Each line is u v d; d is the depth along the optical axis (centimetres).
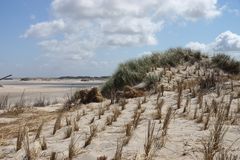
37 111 1260
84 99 1384
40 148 600
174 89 1430
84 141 648
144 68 1816
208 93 1184
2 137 725
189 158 514
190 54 2056
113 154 550
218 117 747
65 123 890
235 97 1064
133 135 658
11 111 1245
